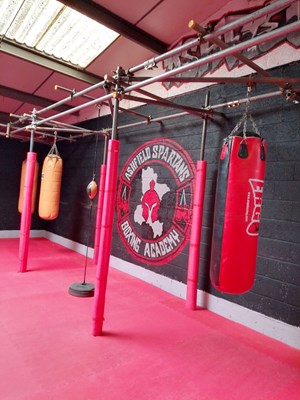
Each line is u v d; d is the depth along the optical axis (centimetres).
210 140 332
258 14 154
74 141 606
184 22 331
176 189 369
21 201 574
